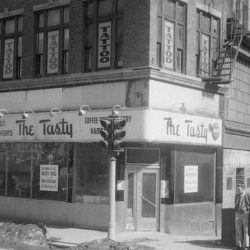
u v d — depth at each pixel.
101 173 20.44
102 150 20.45
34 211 22.38
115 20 20.62
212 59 23.16
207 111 22.52
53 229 20.34
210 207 22.64
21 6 23.39
